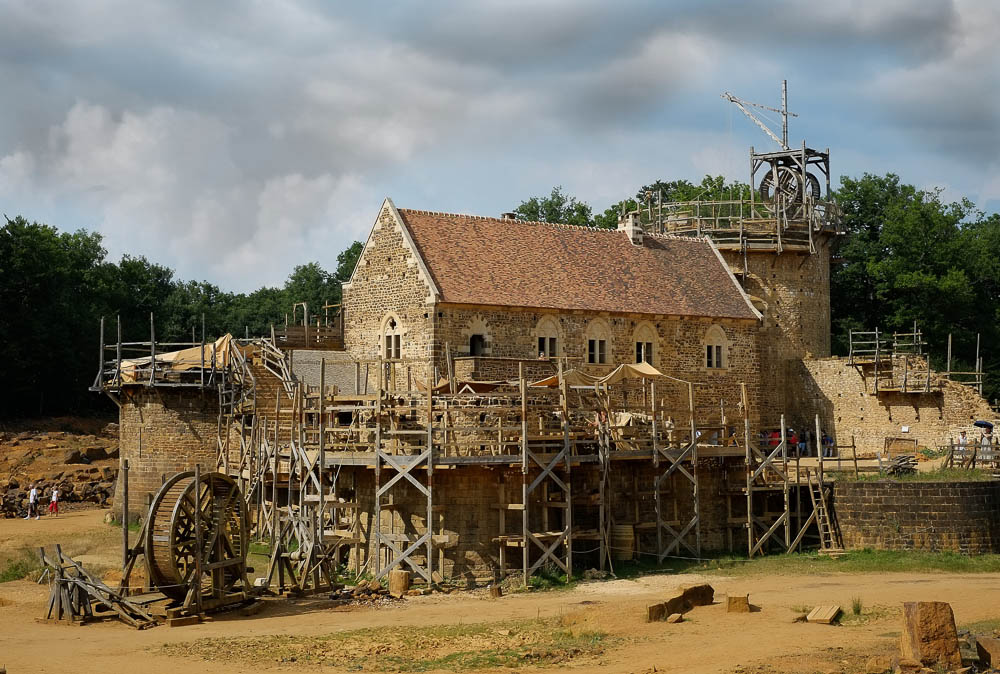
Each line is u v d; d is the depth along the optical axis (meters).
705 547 49.09
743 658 27.73
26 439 80.00
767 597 37.97
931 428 64.12
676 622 32.84
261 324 121.44
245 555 39.94
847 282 91.62
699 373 61.75
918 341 75.75
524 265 58.53
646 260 64.19
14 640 33.66
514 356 55.31
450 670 28.77
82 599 37.28
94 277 108.75
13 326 89.00
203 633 34.34
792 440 63.00
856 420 67.44
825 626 31.62
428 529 40.56
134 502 57.34
